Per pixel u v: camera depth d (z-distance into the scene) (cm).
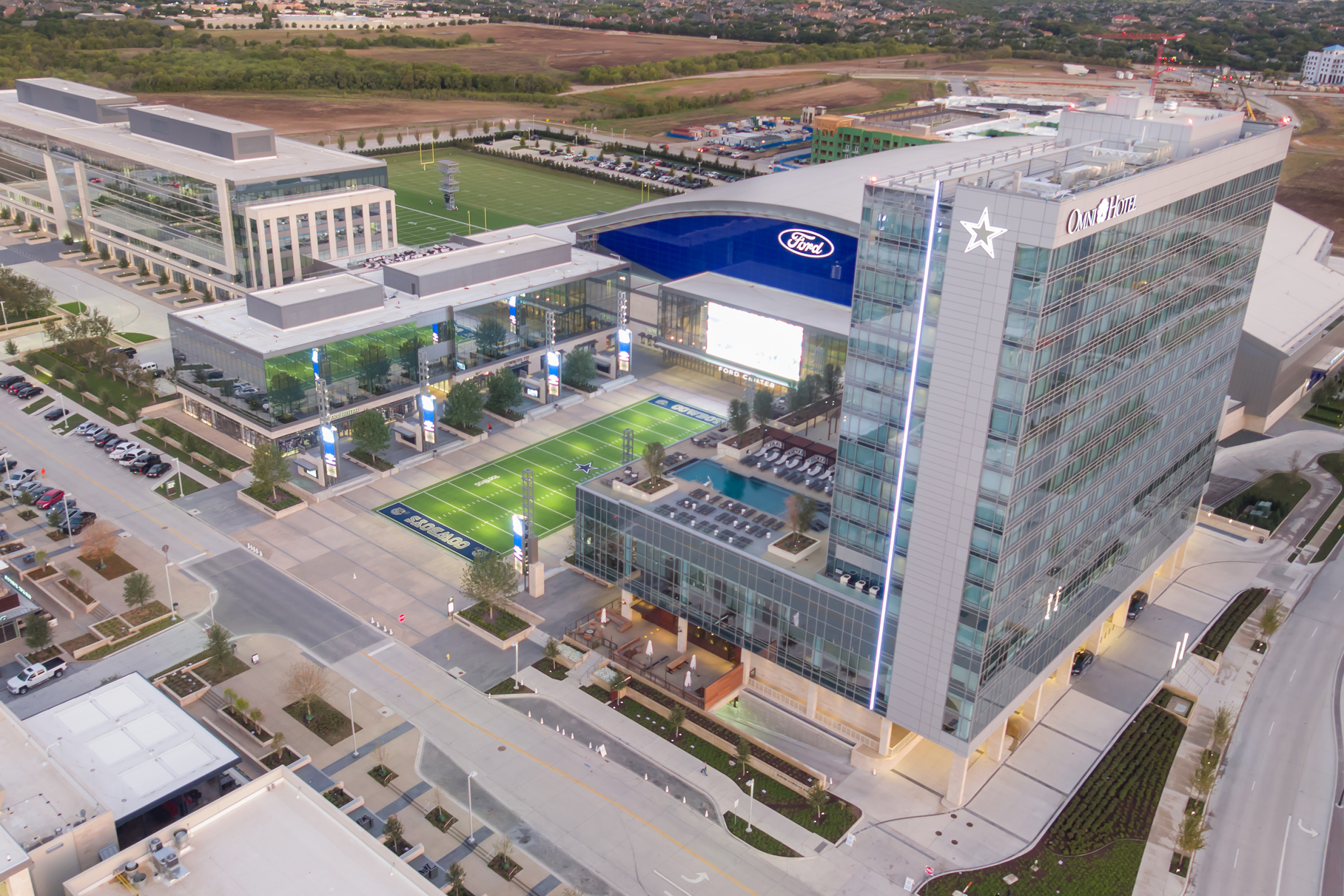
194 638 11481
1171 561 13212
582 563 12306
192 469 15050
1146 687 11262
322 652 11312
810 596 9838
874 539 9306
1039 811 9519
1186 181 9100
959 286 7894
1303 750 10450
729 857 8912
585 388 17888
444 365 17162
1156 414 10488
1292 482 15612
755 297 18300
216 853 7606
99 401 16838
